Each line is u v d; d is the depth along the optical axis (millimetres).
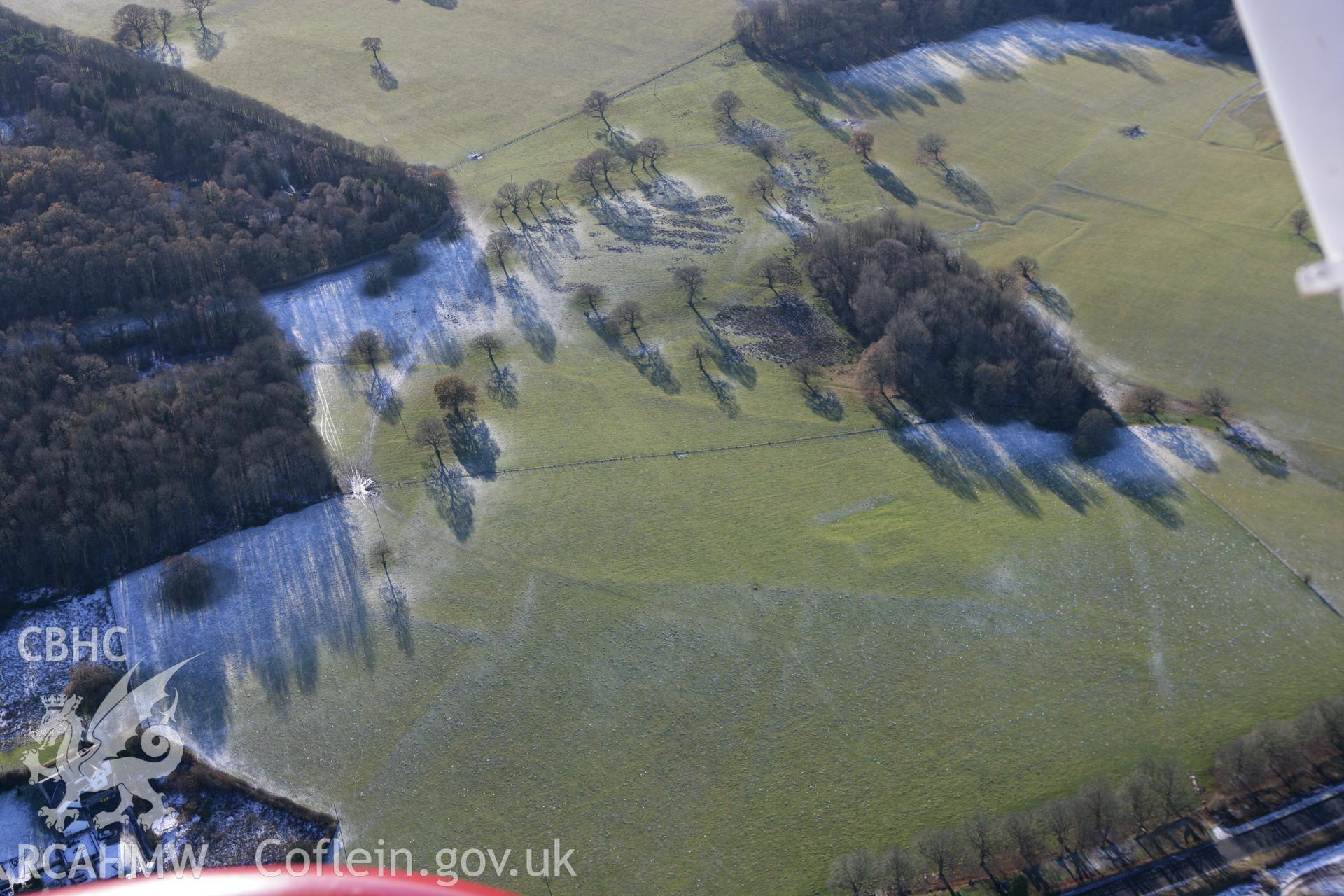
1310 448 160750
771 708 125812
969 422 166625
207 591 140750
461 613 138750
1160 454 159750
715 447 164125
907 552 144500
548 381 178375
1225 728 121375
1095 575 140500
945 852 106500
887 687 127562
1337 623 133500
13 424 154125
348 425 169625
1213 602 136500
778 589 139875
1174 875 106375
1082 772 117500
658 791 118312
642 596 140000
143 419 157750
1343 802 111438
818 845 112188
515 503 154875
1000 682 127438
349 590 142000
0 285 175125
